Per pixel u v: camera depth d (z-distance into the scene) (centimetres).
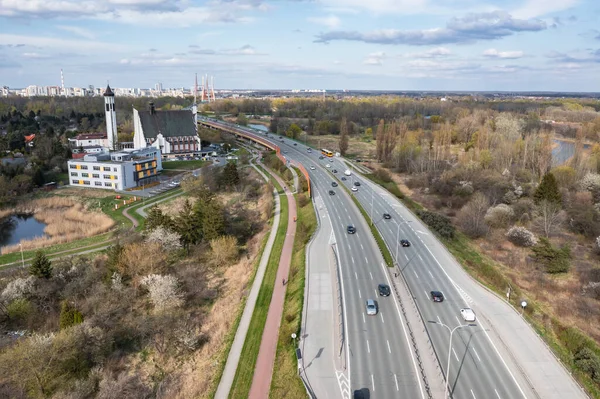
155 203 14975
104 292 8294
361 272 8475
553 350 6112
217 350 6694
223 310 7906
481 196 12550
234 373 5931
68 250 11100
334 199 13462
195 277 9306
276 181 16612
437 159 17562
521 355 5978
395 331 6481
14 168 16825
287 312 7338
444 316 6900
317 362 5819
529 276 8919
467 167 15512
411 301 7331
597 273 8606
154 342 7100
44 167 18325
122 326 7438
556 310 7612
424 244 9881
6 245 11844
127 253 9006
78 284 8550
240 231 11681
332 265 8800
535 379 5503
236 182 16150
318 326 6669
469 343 6206
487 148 17800
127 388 5991
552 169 14762
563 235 10975
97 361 6519
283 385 5500
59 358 6159
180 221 10762
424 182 15700
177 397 5741
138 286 8638
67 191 16462
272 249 10225
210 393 5575
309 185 14012
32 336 6694
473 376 5506
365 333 6431
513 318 6906
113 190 16512
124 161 17062
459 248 10119
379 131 19975
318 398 5138
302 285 7931
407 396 5147
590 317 7394
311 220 11562
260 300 7875
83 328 6719
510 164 16388
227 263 10019
